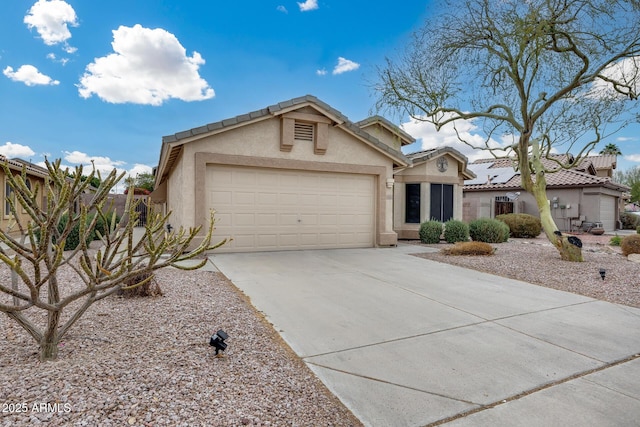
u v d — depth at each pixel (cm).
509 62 916
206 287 650
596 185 2039
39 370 303
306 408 290
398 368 371
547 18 824
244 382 318
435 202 1577
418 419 286
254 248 1101
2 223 1300
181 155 1041
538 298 648
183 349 372
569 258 988
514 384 344
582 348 432
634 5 795
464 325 502
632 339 463
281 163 1110
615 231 2286
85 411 249
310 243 1179
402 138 1634
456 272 861
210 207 1045
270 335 445
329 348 416
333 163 1182
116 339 388
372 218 1274
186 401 276
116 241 354
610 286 729
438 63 977
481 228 1494
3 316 448
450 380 349
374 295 646
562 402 314
